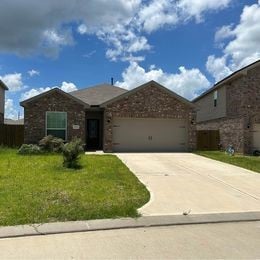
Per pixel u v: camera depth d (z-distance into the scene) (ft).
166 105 79.77
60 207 27.91
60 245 20.39
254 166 56.54
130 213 27.04
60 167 49.65
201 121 109.70
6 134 79.56
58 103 77.66
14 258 18.34
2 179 39.93
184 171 50.85
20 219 24.80
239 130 81.71
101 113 88.17
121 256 18.60
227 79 86.12
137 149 79.77
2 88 98.53
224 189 38.11
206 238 21.77
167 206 29.99
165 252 19.20
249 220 26.35
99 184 37.91
